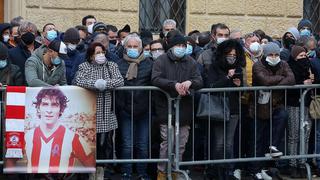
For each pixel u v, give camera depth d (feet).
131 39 30.86
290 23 49.78
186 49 30.83
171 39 30.66
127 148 30.86
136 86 30.32
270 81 31.35
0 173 30.45
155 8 47.80
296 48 32.58
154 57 33.01
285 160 33.06
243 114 32.22
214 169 32.37
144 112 30.60
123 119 30.73
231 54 31.04
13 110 28.99
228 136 31.50
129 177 31.17
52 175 30.58
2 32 34.04
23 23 33.24
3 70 29.78
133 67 30.76
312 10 51.19
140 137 30.96
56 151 29.43
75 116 29.50
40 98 29.19
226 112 31.04
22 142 29.12
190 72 30.63
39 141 29.27
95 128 29.71
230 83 31.17
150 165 32.22
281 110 32.24
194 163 30.78
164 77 30.48
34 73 29.71
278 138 32.37
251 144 32.55
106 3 45.52
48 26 34.30
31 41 31.50
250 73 32.68
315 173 33.32
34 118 29.17
